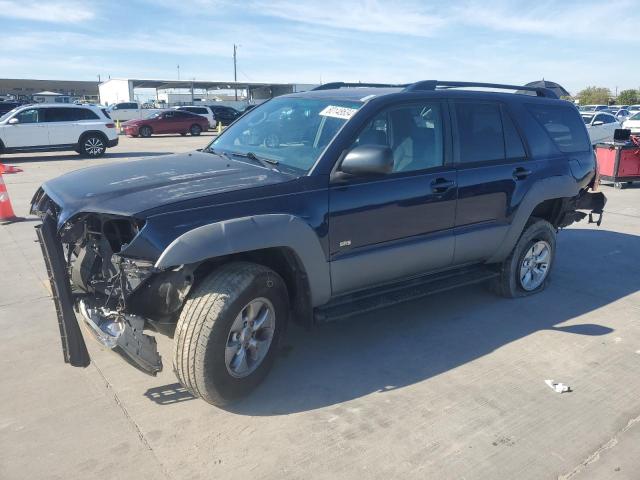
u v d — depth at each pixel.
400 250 3.88
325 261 3.48
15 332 4.22
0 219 7.82
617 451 2.94
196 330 2.96
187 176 3.40
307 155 3.61
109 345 2.96
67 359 3.12
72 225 3.20
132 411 3.22
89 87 82.00
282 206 3.25
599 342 4.26
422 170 3.97
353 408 3.30
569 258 6.56
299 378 3.64
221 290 3.03
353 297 3.87
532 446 2.97
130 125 30.66
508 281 5.00
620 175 11.93
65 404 3.27
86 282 3.26
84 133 18.36
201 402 3.33
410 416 3.23
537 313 4.81
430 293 4.18
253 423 3.13
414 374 3.72
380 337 4.29
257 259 3.44
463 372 3.76
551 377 3.72
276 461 2.81
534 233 4.95
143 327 3.03
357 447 2.93
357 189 3.57
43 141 17.67
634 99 68.81
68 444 2.91
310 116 3.94
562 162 5.03
